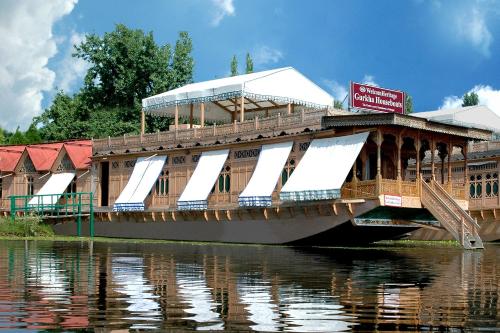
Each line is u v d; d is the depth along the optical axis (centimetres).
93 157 4775
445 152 3803
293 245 3581
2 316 1048
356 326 982
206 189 3922
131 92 7025
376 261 2256
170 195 4253
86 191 4888
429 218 3659
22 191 5331
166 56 7006
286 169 3647
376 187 3231
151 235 4328
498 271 1873
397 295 1306
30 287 1411
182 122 7000
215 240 3947
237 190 3862
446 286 1471
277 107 4878
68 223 4831
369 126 3294
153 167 4344
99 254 2541
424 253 2808
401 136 3369
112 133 6794
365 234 3603
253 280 1576
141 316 1052
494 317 1059
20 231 4316
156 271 1798
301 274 1731
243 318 1040
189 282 1523
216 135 4009
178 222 4162
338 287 1436
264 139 3716
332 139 3428
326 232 3428
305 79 4578
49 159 5234
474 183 4534
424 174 4744
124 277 1631
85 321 1007
